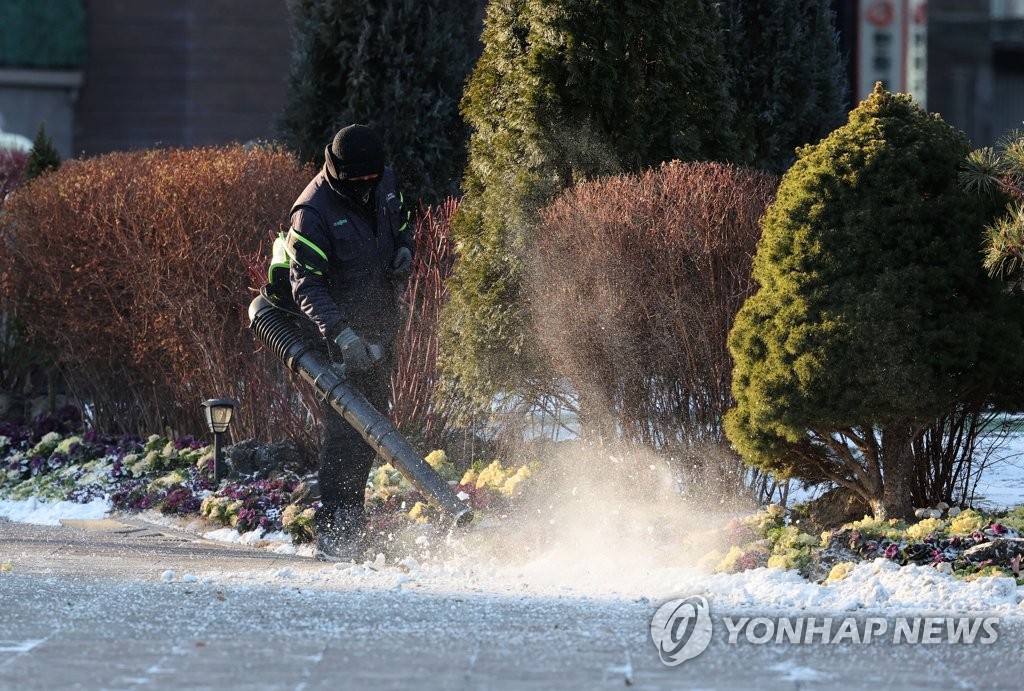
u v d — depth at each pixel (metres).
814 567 21.09
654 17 31.05
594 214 27.97
